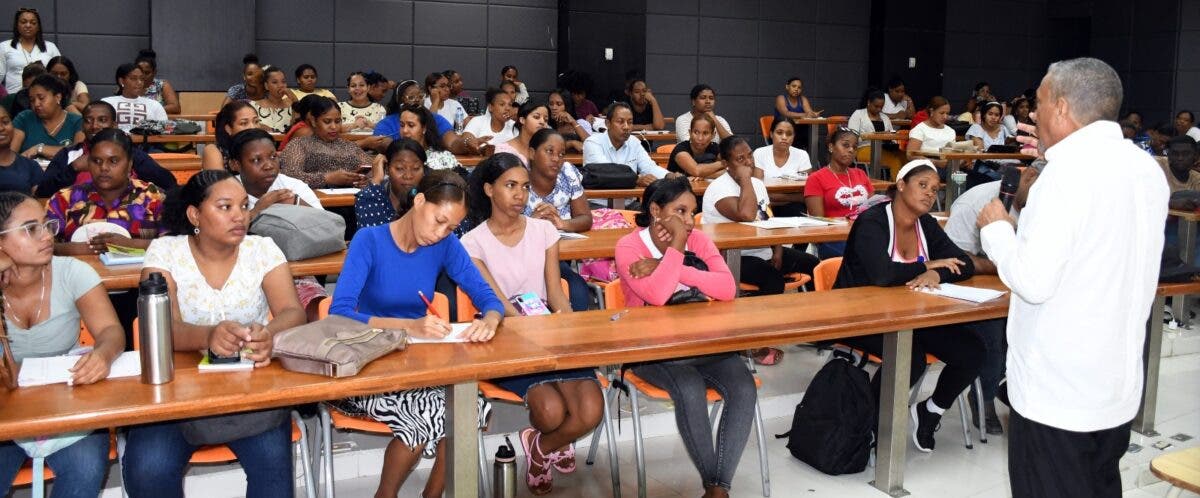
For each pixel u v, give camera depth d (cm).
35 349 230
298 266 328
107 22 959
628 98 1020
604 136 607
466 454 228
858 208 515
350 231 525
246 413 228
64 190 374
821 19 1309
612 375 314
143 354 199
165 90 878
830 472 328
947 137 912
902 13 1320
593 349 241
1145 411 371
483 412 280
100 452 227
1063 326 217
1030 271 214
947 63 1402
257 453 234
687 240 321
